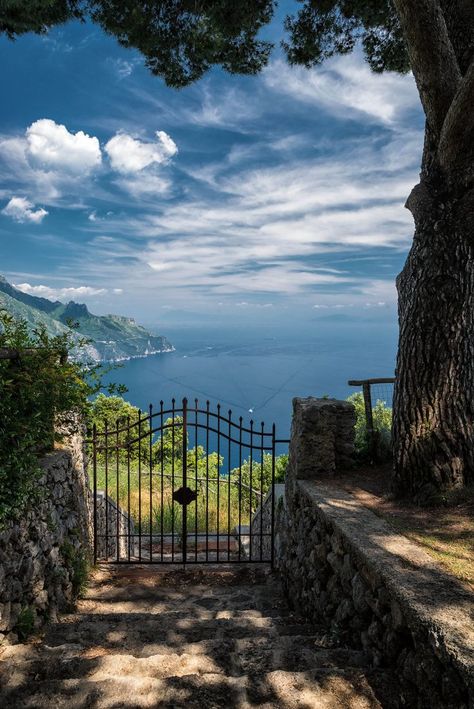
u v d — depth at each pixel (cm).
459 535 321
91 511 612
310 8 660
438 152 414
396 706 210
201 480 1102
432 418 415
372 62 711
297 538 481
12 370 370
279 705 207
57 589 420
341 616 318
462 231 404
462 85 372
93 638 335
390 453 536
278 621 391
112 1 623
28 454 349
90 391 481
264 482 1190
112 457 1220
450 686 185
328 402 523
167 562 587
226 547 793
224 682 221
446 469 407
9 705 206
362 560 290
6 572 313
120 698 210
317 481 481
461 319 413
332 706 208
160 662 258
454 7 441
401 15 400
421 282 425
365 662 261
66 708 204
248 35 680
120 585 539
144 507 961
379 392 745
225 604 493
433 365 416
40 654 290
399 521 354
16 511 324
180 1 630
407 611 224
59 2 593
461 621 208
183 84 730
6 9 559
